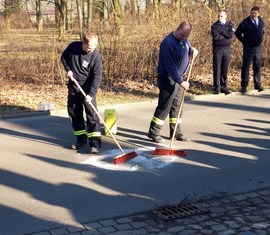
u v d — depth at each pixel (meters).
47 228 4.54
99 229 4.50
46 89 12.06
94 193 5.42
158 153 6.81
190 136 7.86
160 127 7.48
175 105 7.45
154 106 10.53
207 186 5.62
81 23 13.55
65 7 19.41
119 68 13.02
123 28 13.05
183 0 14.06
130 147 7.25
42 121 9.19
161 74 7.21
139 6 14.28
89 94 6.73
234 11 14.37
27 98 11.05
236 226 4.52
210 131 8.19
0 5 19.44
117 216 4.79
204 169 6.23
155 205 5.06
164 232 4.42
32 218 4.77
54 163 6.54
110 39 12.93
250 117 9.29
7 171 6.23
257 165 6.39
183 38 6.98
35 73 12.70
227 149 7.14
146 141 7.60
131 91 12.01
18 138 7.93
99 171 6.18
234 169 6.23
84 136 7.24
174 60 7.03
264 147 7.25
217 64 11.33
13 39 12.64
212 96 11.42
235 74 13.81
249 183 5.71
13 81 12.56
